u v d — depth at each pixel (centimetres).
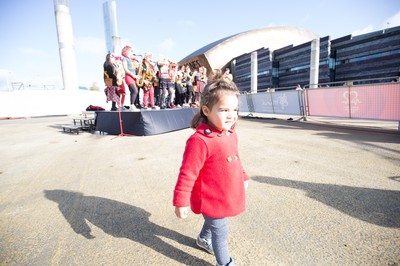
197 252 159
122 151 480
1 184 305
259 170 323
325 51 3045
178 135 673
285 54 3662
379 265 139
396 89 600
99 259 153
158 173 329
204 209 125
